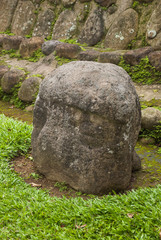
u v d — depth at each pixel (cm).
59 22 899
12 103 766
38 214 299
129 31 746
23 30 969
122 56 672
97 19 822
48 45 811
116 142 328
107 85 326
